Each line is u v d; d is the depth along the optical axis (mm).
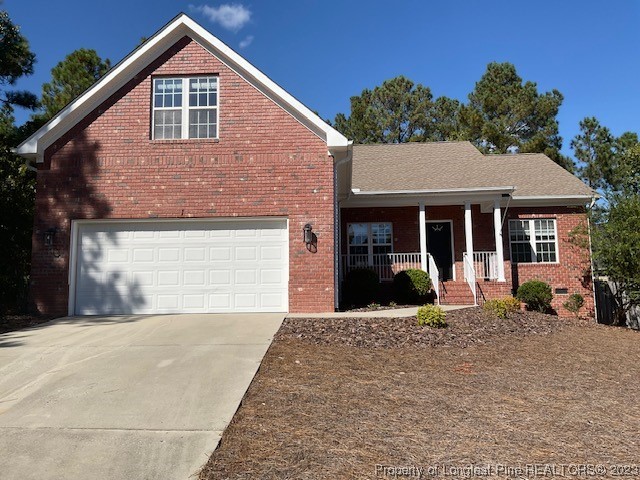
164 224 12430
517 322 11836
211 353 8047
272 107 12500
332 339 9094
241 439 4871
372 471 4223
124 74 12609
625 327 14695
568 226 17500
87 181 12359
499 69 37406
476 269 17141
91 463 4500
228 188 12297
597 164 32562
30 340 9227
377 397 6152
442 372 7465
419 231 17766
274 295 12188
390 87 40406
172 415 5523
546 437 5059
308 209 12227
